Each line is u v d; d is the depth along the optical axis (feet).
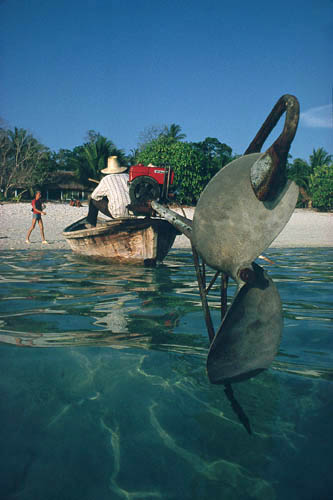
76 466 4.44
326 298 13.53
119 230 22.88
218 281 16.87
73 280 16.94
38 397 5.91
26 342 8.37
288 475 4.25
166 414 5.45
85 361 7.27
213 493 4.02
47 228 49.62
